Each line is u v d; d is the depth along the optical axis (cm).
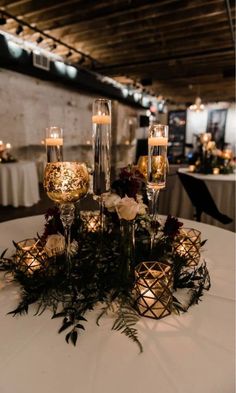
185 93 1038
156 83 870
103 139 82
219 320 64
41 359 51
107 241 86
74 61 643
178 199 355
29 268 74
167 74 754
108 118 82
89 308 65
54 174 68
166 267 69
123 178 86
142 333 59
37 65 543
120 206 67
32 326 61
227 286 79
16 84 616
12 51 487
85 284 70
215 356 53
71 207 75
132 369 49
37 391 45
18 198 467
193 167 407
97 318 64
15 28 461
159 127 81
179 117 1262
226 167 381
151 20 420
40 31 457
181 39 494
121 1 354
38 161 648
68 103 773
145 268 70
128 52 572
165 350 54
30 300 66
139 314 65
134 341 56
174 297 69
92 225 101
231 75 703
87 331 59
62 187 67
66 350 54
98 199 86
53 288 68
